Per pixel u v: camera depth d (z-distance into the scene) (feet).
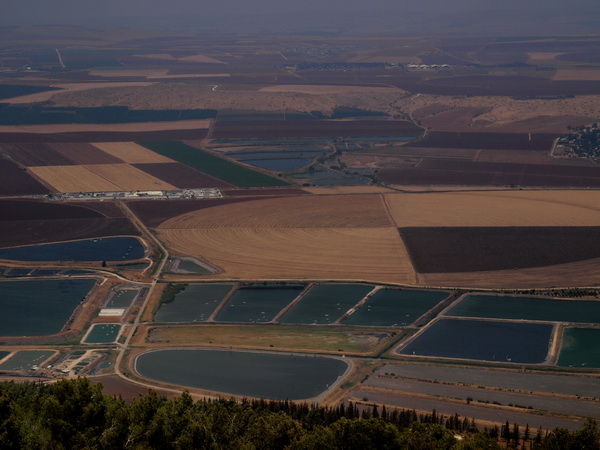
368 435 467.93
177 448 460.96
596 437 460.96
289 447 458.09
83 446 457.68
